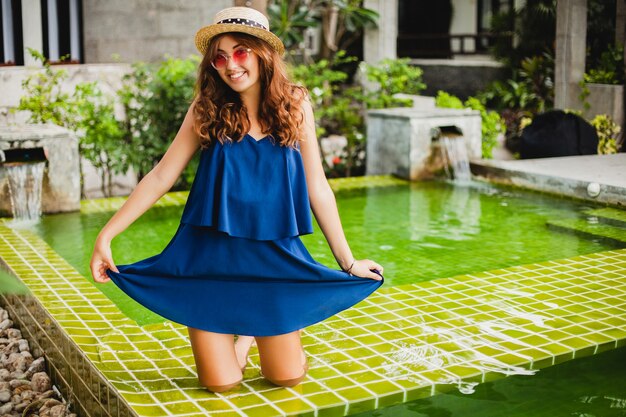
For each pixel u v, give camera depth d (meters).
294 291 2.86
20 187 6.36
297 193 2.83
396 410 2.96
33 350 4.12
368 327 3.66
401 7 19.39
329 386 2.99
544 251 5.36
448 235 5.84
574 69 9.97
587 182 6.66
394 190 7.54
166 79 7.80
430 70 15.99
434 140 7.99
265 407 2.81
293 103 2.79
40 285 4.35
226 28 2.73
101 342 3.46
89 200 7.13
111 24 9.26
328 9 13.29
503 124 9.44
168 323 3.75
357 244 5.61
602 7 11.98
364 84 10.31
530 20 13.08
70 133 6.58
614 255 4.95
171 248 2.85
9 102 7.68
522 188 7.38
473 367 3.17
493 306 3.95
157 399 2.87
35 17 8.63
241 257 2.80
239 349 3.15
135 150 7.61
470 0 18.22
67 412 3.37
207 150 2.83
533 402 3.04
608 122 9.19
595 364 3.39
